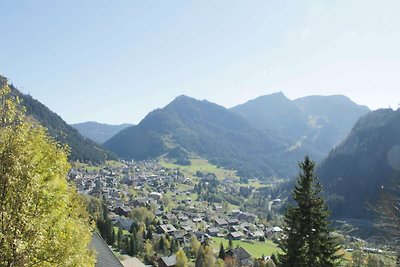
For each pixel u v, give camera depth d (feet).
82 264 52.19
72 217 54.29
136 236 434.30
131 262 172.14
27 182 44.42
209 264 419.95
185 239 603.67
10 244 42.24
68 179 56.70
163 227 626.64
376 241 86.38
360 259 183.11
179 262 396.78
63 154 50.78
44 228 45.83
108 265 96.32
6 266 41.93
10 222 42.65
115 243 420.77
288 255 103.50
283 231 107.24
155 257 414.00
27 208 44.24
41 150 48.19
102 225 418.31
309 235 102.89
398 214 81.41
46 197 46.50
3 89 46.24
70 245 50.01
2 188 43.37
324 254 102.27
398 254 81.25
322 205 104.17
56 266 47.11
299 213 104.22
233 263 453.58
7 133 45.11
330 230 104.53
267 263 399.44
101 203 549.95
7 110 45.98
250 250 593.42
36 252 44.96
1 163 43.73
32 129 48.32
